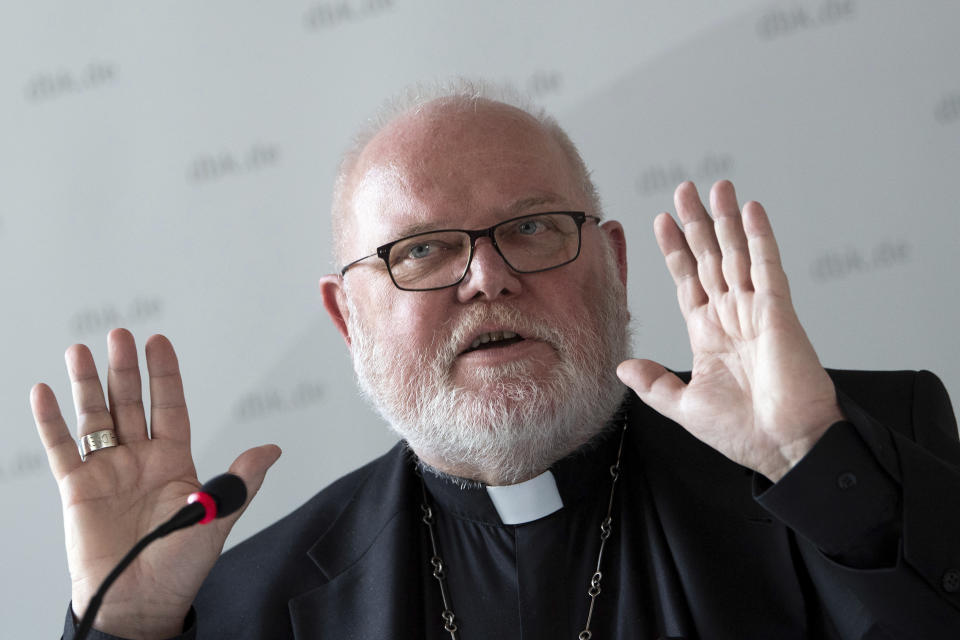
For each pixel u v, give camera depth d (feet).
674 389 6.10
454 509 7.69
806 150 11.39
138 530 6.79
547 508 7.43
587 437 7.42
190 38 12.36
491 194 7.20
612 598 7.14
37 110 12.35
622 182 11.73
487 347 7.16
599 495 7.57
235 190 12.20
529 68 11.98
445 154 7.34
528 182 7.30
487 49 12.05
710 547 6.81
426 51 12.13
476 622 7.28
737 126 11.54
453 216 7.16
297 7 12.28
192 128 12.26
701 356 6.12
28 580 11.91
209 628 7.64
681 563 6.77
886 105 11.25
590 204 8.07
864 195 11.25
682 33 11.71
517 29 12.02
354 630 7.20
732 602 6.53
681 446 7.48
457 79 8.64
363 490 8.25
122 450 6.95
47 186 12.27
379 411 7.82
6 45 12.39
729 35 11.61
